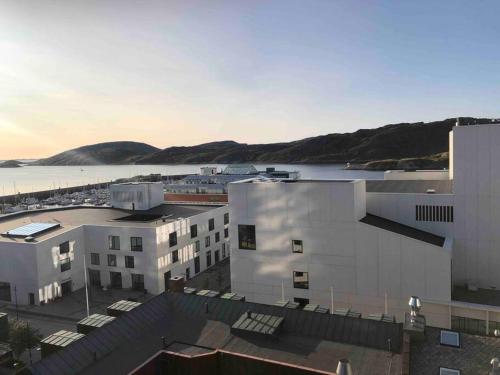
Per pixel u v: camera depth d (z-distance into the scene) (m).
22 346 47.81
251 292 62.03
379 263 54.19
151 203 97.25
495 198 55.06
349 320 31.12
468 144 55.81
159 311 35.12
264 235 60.41
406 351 26.38
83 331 33.38
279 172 173.12
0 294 71.12
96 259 77.94
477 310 50.12
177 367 28.00
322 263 57.19
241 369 27.42
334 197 55.69
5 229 79.75
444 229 57.91
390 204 60.59
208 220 90.38
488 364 26.09
